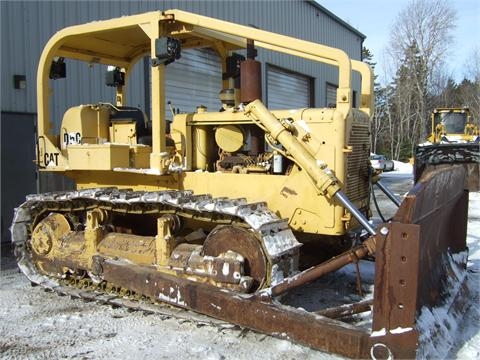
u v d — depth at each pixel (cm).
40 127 557
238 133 471
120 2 941
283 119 439
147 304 438
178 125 502
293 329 334
